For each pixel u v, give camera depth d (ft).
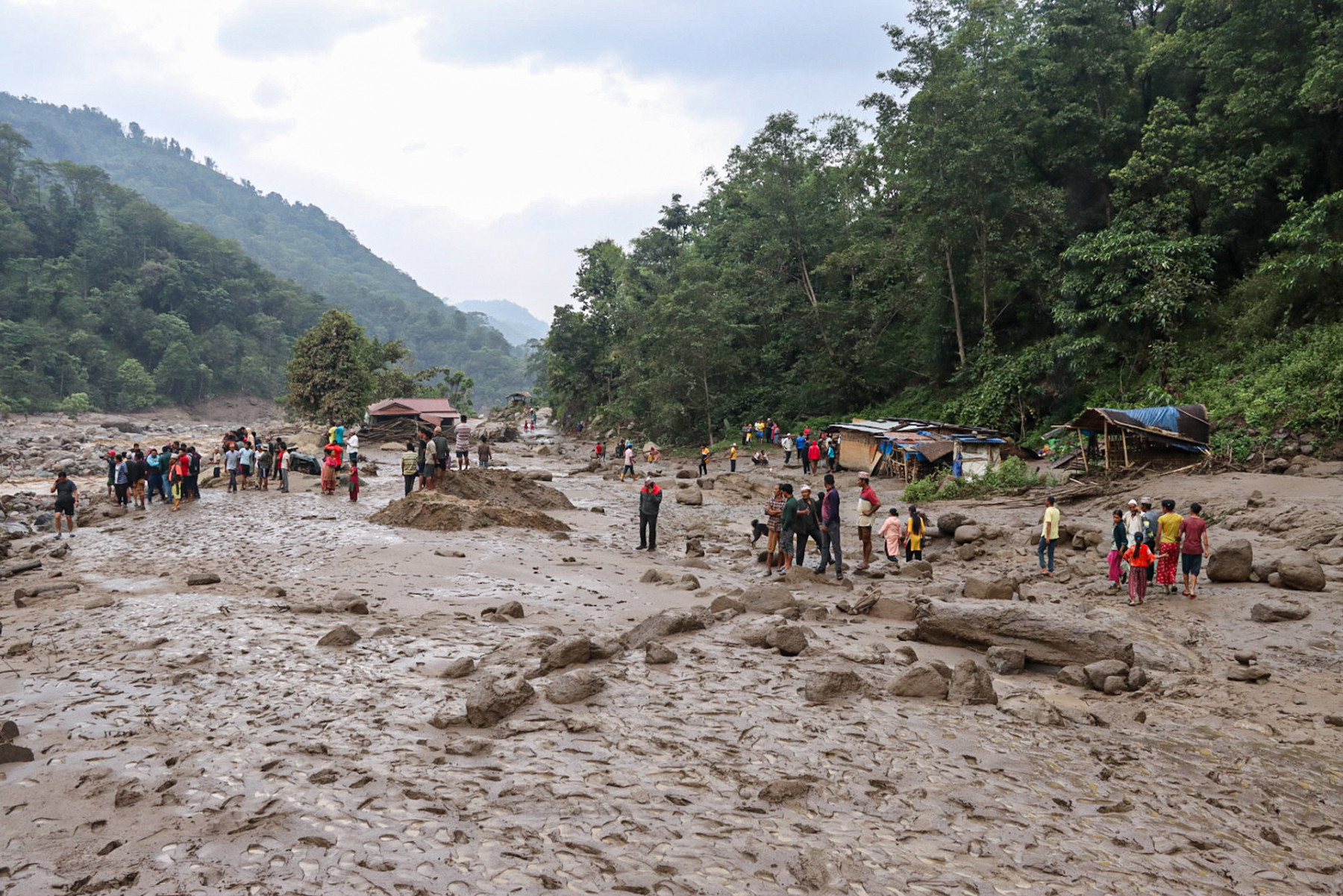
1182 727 27.07
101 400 415.85
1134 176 113.70
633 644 34.30
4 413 348.38
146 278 509.76
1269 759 24.39
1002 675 33.65
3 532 69.92
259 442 108.06
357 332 221.66
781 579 54.13
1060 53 130.52
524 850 16.53
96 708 24.77
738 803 19.20
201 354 495.82
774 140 188.85
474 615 39.63
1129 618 42.65
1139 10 149.79
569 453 212.43
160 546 62.28
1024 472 94.02
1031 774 21.98
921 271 158.30
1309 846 18.84
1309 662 35.27
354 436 97.96
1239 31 112.06
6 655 31.22
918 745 23.54
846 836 17.80
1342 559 49.47
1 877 15.16
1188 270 106.11
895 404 164.55
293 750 21.52
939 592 47.57
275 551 58.23
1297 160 108.17
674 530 81.51
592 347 276.21
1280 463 76.33
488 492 86.48
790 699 27.30
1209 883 16.69
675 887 15.38
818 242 193.47
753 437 178.19
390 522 71.00
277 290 635.25
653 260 269.23
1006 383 127.75
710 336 189.67
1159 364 105.40
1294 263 91.91
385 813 17.98
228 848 16.28
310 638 33.60
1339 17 101.24
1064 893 15.83
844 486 113.80
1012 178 132.46
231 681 27.55
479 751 21.67
